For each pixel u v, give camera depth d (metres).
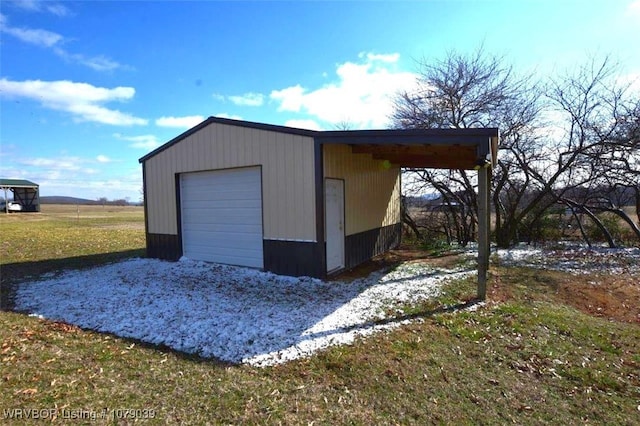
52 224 20.67
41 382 2.99
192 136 7.94
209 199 7.91
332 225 7.05
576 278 6.87
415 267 7.87
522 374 3.23
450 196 12.84
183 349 3.70
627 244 10.94
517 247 10.78
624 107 9.96
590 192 11.29
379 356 3.52
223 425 2.47
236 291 5.84
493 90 11.59
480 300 5.35
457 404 2.76
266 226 6.98
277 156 6.75
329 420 2.55
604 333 4.23
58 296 5.61
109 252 10.19
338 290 5.89
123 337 4.00
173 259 8.48
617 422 2.58
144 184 8.92
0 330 4.16
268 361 3.42
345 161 7.43
